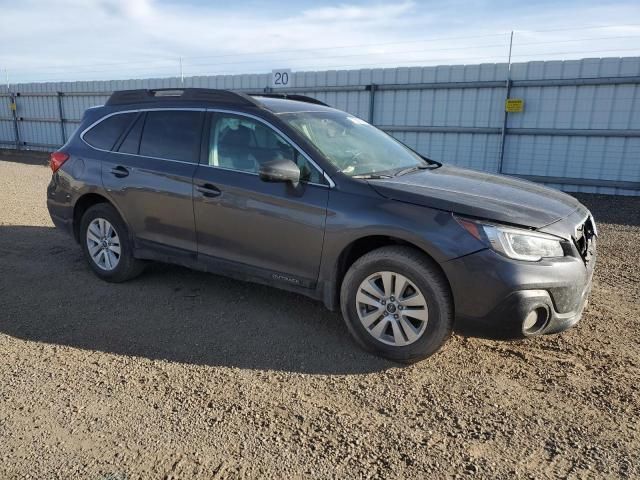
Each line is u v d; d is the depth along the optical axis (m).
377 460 2.64
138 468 2.57
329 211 3.68
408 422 2.96
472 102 12.59
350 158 4.07
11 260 5.84
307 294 3.95
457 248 3.28
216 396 3.21
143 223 4.73
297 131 3.99
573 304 3.42
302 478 2.51
